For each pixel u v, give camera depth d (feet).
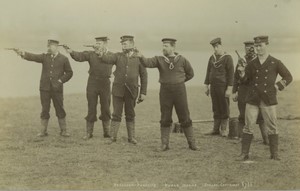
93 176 16.16
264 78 17.51
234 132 22.22
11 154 18.71
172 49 19.29
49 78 21.75
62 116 22.11
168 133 19.63
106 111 21.88
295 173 16.40
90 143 20.76
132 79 20.44
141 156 18.58
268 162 17.75
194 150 19.70
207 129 24.79
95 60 21.43
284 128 24.22
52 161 17.83
